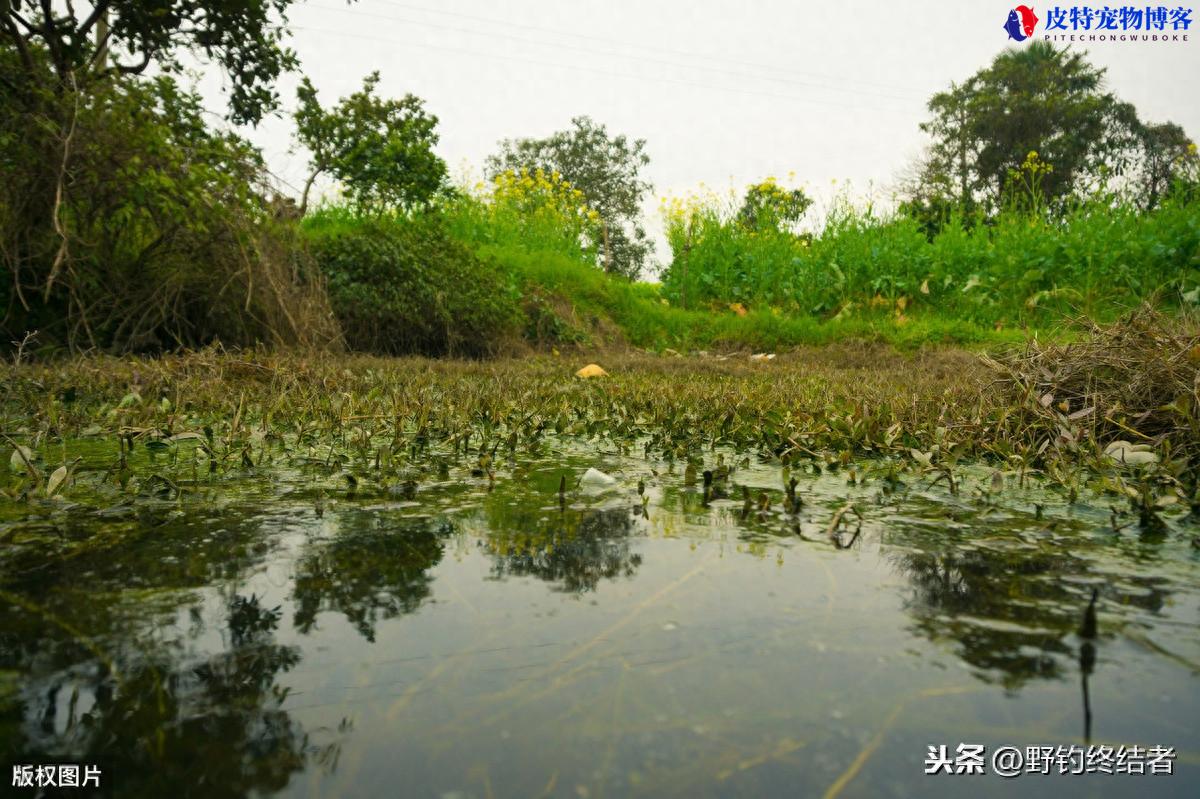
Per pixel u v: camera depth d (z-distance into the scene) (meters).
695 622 1.28
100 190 6.36
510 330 10.77
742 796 0.81
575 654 1.15
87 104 6.18
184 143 6.58
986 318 12.27
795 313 14.01
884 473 2.73
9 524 1.85
